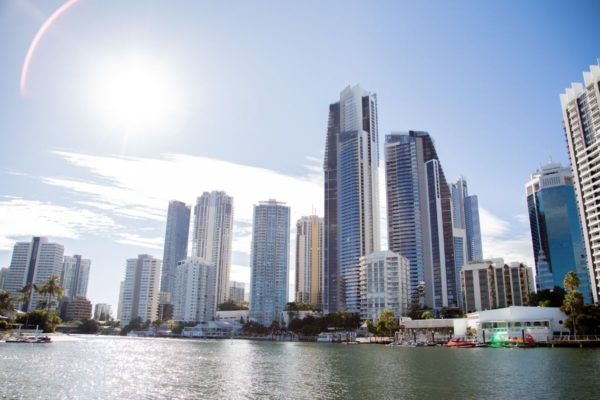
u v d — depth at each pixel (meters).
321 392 70.94
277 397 67.12
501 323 181.25
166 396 68.25
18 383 77.44
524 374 86.62
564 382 75.88
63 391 71.31
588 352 131.62
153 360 131.25
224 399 65.75
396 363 115.44
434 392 69.69
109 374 93.81
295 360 131.00
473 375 87.31
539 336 169.00
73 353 147.75
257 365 115.62
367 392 70.50
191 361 128.88
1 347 158.12
